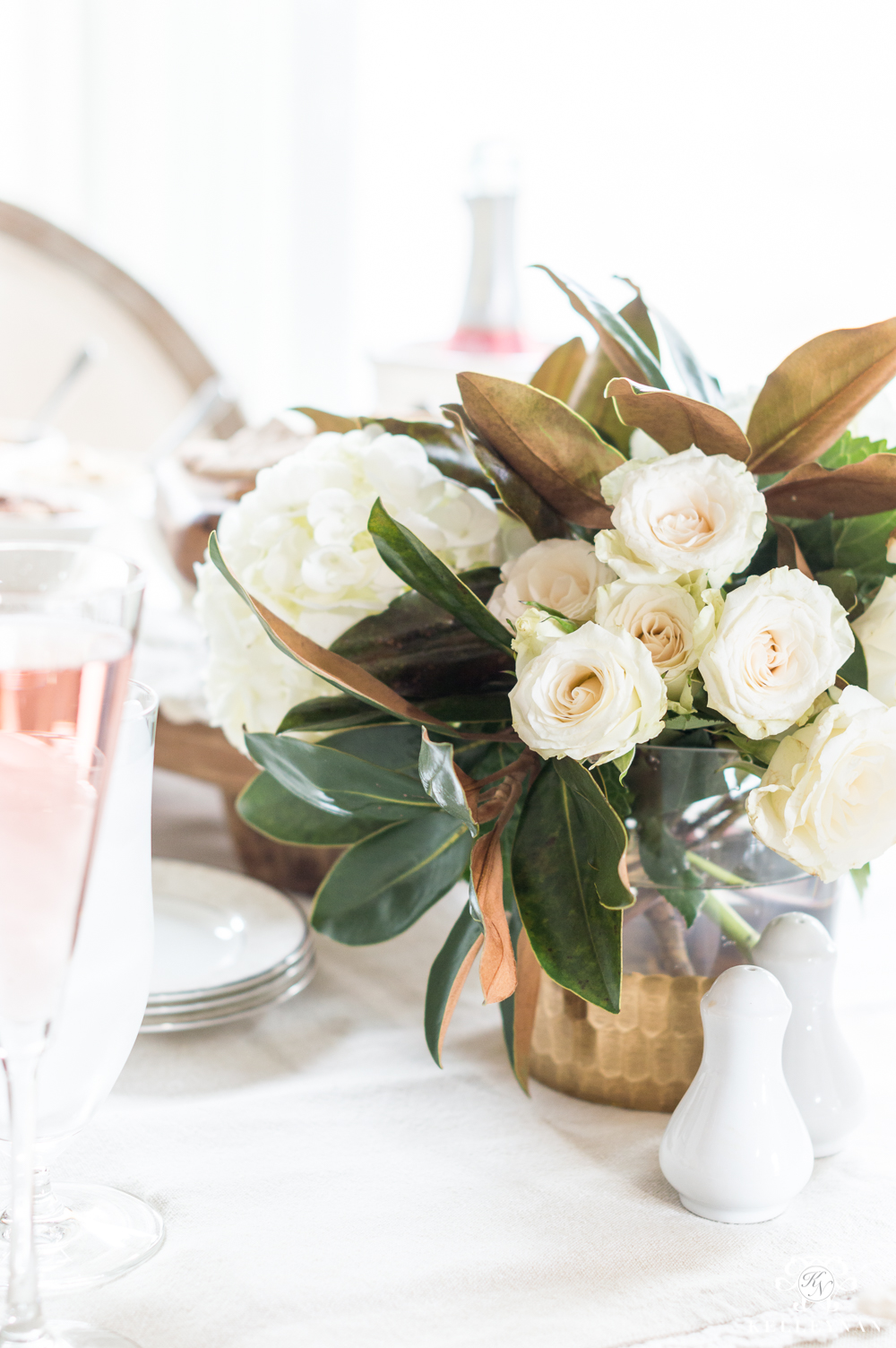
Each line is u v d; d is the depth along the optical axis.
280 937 1.18
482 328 2.49
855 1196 1.02
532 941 0.99
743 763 1.01
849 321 3.12
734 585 1.03
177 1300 0.93
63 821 0.84
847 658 0.96
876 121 3.02
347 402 4.38
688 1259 0.97
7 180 4.83
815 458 1.04
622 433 1.09
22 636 0.83
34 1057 0.86
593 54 3.49
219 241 4.58
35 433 2.27
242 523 1.06
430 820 1.05
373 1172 1.02
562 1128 1.07
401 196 4.11
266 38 4.29
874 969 1.22
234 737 1.10
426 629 1.05
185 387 3.04
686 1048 1.07
